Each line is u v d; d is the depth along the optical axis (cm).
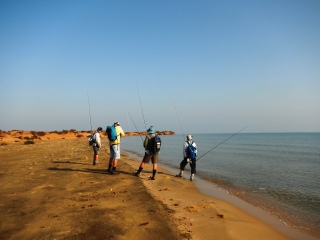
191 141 1117
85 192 733
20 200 645
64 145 3130
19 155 1811
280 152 3077
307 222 591
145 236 436
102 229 460
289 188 973
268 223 575
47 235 434
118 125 1066
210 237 455
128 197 691
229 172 1372
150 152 1002
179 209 620
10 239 418
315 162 1914
